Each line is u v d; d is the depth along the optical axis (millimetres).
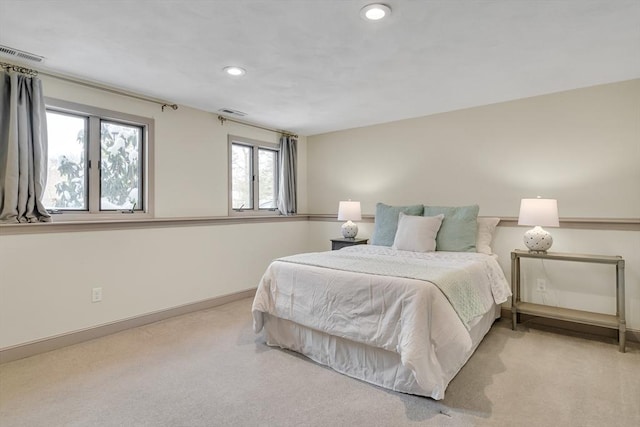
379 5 1839
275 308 2613
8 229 2432
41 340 2576
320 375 2248
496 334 2994
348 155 4812
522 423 1732
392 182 4379
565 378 2191
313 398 1973
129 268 3123
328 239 4980
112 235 3012
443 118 3949
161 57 2508
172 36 2195
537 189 3371
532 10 1896
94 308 2881
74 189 2963
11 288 2453
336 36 2191
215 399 1959
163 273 3385
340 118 4227
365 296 2154
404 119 4250
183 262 3562
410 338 1859
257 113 4016
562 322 3146
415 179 4180
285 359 2482
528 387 2078
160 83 3037
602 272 2986
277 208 4941
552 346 2723
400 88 3158
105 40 2248
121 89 3170
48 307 2625
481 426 1710
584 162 3133
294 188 4977
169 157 3572
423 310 1922
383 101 3551
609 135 3021
